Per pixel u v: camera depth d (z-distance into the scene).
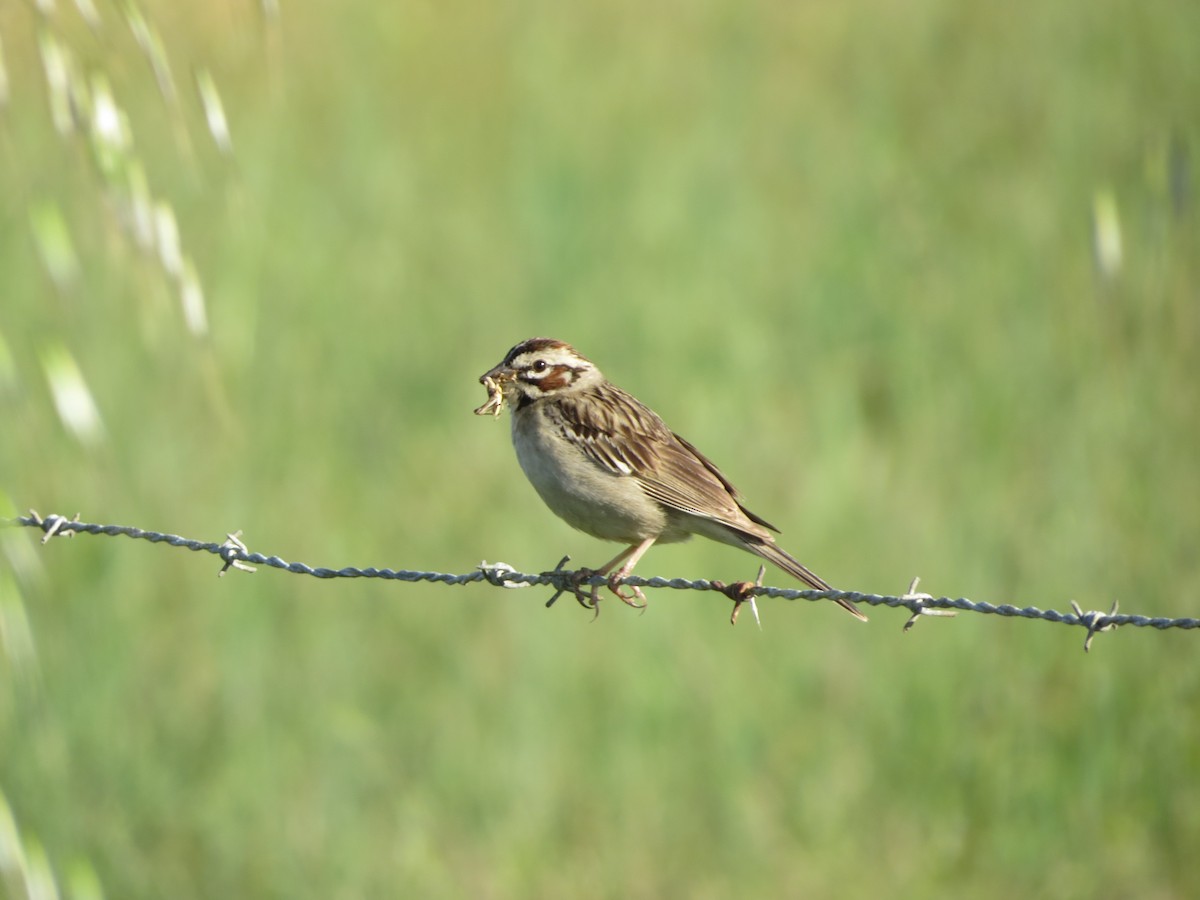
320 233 17.22
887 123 21.36
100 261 12.74
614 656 12.57
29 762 10.75
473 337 16.25
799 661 12.60
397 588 13.07
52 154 8.41
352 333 15.91
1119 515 13.44
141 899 10.95
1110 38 21.86
